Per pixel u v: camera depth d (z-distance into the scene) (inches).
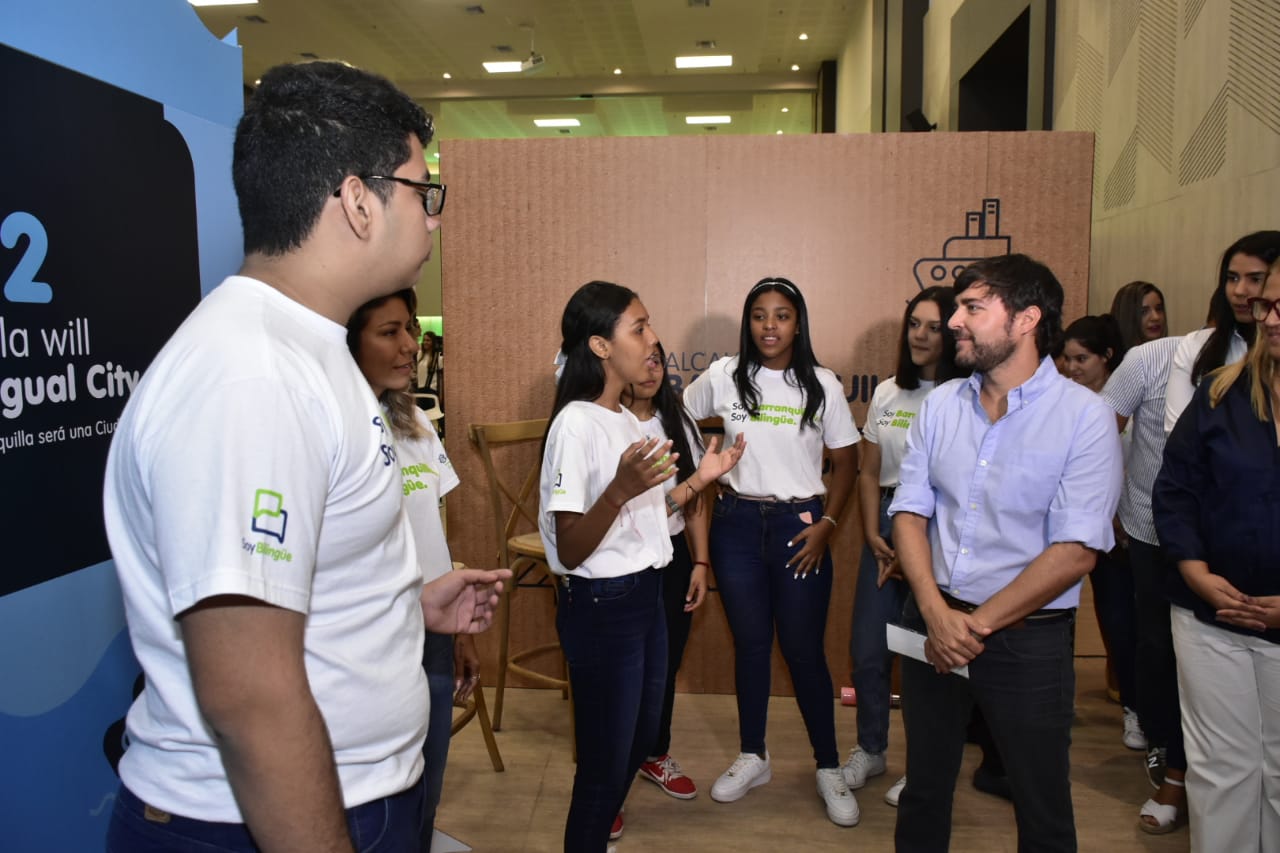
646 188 122.0
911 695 67.9
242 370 28.4
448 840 85.0
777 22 356.2
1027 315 61.5
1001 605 60.3
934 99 265.3
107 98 52.2
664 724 97.7
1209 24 123.6
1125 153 152.9
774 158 120.6
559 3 329.1
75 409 50.1
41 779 48.8
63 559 49.7
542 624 127.6
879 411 99.3
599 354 68.5
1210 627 68.7
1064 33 182.1
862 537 122.6
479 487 126.2
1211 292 122.6
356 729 33.1
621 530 65.1
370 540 33.6
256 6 328.5
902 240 120.5
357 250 33.4
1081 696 123.0
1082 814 91.9
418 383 318.0
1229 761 68.6
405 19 345.1
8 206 44.8
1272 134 107.8
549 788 98.7
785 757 106.4
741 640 95.1
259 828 27.4
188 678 30.8
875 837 88.7
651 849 86.4
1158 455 90.6
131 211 54.4
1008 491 62.5
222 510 26.6
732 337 122.8
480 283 124.4
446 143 123.3
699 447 96.0
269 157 32.1
